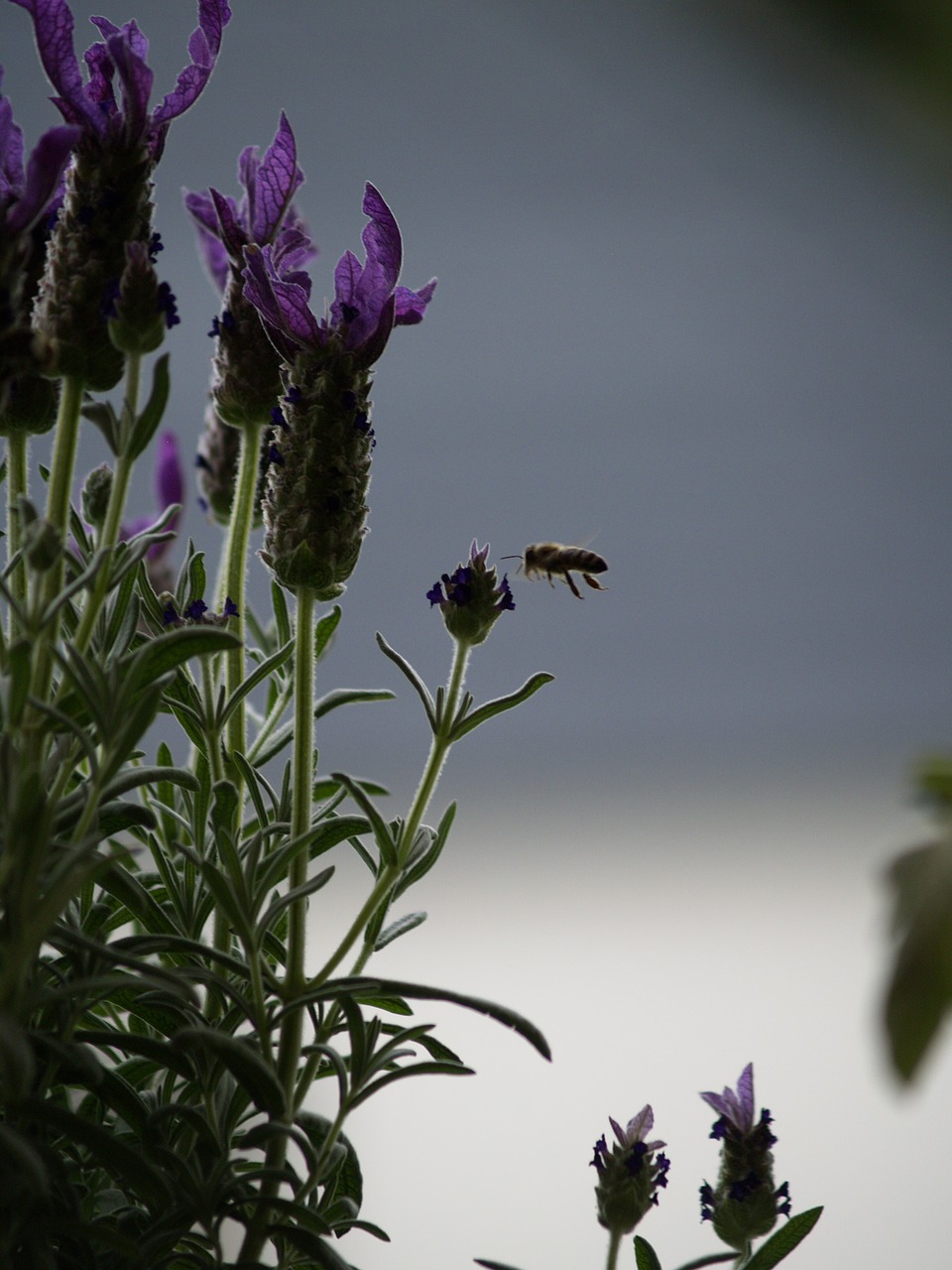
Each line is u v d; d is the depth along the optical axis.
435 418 3.89
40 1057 0.76
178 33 3.56
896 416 4.08
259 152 0.80
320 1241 0.75
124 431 0.76
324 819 0.80
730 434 3.98
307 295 0.78
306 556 0.77
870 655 3.43
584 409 3.97
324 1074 0.79
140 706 0.75
